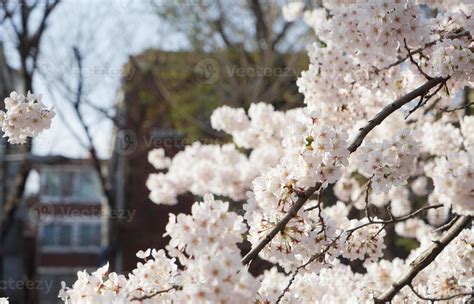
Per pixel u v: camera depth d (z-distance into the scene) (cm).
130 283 339
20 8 1462
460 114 666
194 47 1786
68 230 3145
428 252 393
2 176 1622
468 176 296
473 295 404
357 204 613
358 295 473
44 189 2547
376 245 418
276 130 740
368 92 525
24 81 1498
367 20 404
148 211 1972
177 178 1070
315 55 491
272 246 350
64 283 341
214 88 1748
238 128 834
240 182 873
